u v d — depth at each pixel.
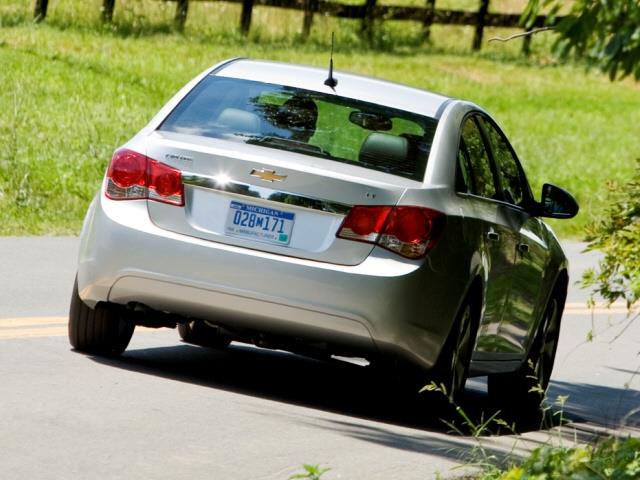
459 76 115.00
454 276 26.70
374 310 25.73
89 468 20.52
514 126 104.12
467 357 28.36
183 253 26.30
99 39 94.06
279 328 26.22
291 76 29.36
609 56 20.30
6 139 66.88
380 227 26.00
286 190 26.06
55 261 45.84
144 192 26.81
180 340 34.41
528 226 31.78
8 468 19.95
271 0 109.62
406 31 124.12
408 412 28.94
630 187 28.02
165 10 105.38
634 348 44.56
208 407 25.89
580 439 29.77
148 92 82.94
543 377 33.97
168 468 21.08
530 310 32.12
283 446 23.58
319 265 25.83
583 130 107.06
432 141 27.89
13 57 82.50
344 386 31.31
